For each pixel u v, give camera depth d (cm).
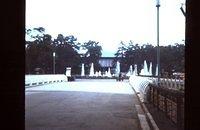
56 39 11012
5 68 579
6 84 581
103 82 6594
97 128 1501
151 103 2348
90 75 9712
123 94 3441
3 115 578
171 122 1436
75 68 11181
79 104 2475
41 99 2833
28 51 9450
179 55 9400
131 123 1644
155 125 1441
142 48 11919
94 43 12144
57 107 2280
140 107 2289
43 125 1567
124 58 12231
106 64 12400
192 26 568
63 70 10725
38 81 5338
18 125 593
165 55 9650
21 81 598
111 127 1529
